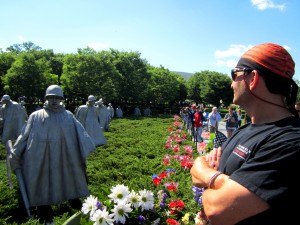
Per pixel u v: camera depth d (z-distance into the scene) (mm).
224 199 1396
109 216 2980
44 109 7219
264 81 1597
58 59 59562
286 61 1591
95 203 3160
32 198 6789
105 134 20875
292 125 1490
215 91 69062
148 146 14664
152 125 29750
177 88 61000
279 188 1303
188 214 3559
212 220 1440
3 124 12297
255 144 1507
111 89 45469
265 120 1606
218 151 1853
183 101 73562
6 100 12234
